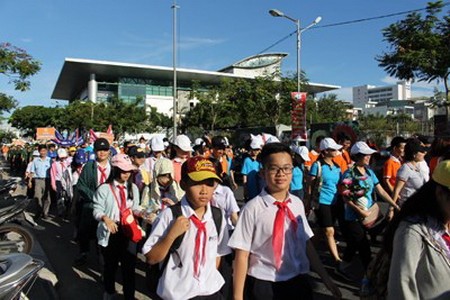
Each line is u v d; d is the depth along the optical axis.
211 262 3.14
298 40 22.59
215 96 44.69
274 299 2.98
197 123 45.56
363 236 5.64
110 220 4.79
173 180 5.47
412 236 2.18
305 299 3.07
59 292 5.61
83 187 6.51
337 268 5.94
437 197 2.23
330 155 6.18
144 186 5.59
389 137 38.72
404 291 2.13
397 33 16.12
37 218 10.85
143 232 4.86
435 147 5.88
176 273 3.02
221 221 3.24
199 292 3.01
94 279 6.11
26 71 14.64
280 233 3.00
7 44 14.38
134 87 79.94
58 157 11.07
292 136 18.86
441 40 15.49
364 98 187.12
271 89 35.09
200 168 3.05
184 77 82.56
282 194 3.11
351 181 5.63
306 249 3.19
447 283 2.12
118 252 4.96
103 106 54.84
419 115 86.75
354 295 5.36
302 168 7.15
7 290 3.09
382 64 16.72
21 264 3.33
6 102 19.22
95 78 78.19
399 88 176.00
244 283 3.03
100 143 6.51
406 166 5.81
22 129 64.75
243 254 3.02
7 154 39.31
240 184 16.00
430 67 15.53
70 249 7.82
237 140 25.58
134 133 55.31
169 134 60.28
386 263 2.43
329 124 18.33
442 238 2.22
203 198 3.08
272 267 3.01
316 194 6.12
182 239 3.02
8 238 6.60
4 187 8.21
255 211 3.05
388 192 6.70
